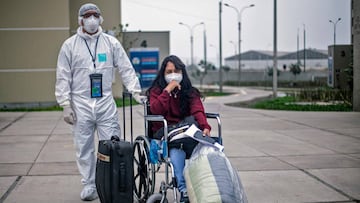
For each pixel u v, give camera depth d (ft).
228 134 39.45
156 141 17.62
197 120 18.06
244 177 24.36
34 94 74.79
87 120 20.31
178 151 17.33
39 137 38.75
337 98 75.20
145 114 18.72
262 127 44.19
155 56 104.94
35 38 74.28
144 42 116.16
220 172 15.06
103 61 20.40
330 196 20.99
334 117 52.49
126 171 17.58
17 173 25.67
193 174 15.31
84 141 20.44
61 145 34.58
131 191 17.72
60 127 45.37
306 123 47.01
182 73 18.69
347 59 73.46
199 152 16.60
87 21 19.92
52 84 74.79
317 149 32.07
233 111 62.95
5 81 74.23
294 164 27.30
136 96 19.99
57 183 23.56
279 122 48.24
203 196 14.33
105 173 17.57
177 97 18.54
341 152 30.94
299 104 71.61
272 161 28.17
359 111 60.08
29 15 74.08
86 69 20.21
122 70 20.72
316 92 79.71
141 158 19.35
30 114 60.44
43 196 21.36
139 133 40.63
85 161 20.57
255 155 30.04
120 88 90.89
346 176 24.47
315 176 24.50
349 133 39.60
